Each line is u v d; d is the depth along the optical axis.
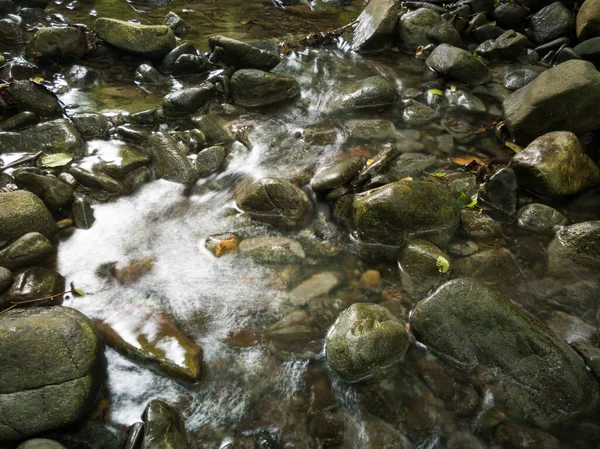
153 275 1.45
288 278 1.45
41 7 2.71
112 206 1.64
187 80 2.27
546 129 1.90
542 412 1.20
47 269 1.41
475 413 1.20
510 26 2.78
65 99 2.07
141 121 1.95
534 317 1.29
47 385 1.11
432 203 1.54
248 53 2.25
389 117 2.13
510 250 1.55
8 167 1.65
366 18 2.82
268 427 1.17
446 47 2.43
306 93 2.28
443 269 1.44
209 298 1.40
